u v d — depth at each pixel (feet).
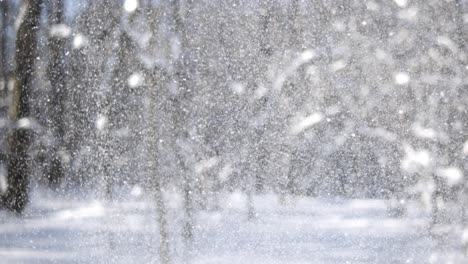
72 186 45.78
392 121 45.44
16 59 52.95
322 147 48.91
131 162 43.52
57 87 47.16
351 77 46.98
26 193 48.26
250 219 45.39
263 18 47.01
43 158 47.96
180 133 43.96
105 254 41.37
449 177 41.81
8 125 51.26
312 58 47.39
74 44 45.24
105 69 44.47
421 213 42.39
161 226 41.73
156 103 43.57
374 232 43.45
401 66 45.06
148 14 43.60
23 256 41.63
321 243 43.88
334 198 49.83
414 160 43.16
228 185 45.93
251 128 47.32
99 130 44.24
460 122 43.29
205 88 44.78
